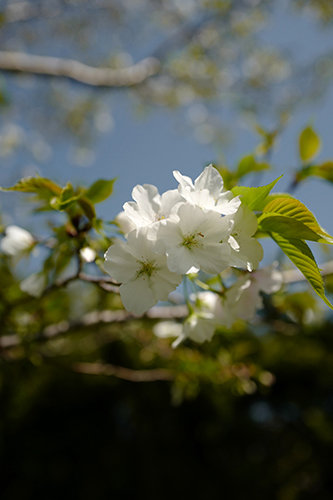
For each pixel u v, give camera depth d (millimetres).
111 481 5164
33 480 4969
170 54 8023
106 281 1564
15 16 7055
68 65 6320
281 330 3051
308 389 5977
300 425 6059
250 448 5809
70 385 5199
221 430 5594
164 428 5441
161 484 5219
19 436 5121
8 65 5527
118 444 5453
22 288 1782
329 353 4520
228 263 1111
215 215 1111
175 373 2814
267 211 1236
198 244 1126
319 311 2775
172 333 2822
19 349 2566
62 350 3852
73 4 7531
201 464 5504
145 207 1251
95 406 5543
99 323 2648
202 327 1602
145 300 1188
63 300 2953
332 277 2564
